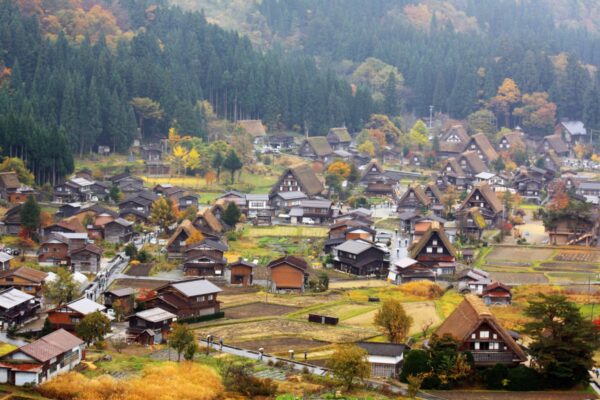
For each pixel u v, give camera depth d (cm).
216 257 16800
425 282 16050
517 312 14175
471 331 10725
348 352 10119
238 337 12425
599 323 12738
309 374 10569
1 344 11506
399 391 10112
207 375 10206
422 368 10475
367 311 14200
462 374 10394
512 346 10738
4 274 14162
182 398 9412
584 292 15600
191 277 15988
